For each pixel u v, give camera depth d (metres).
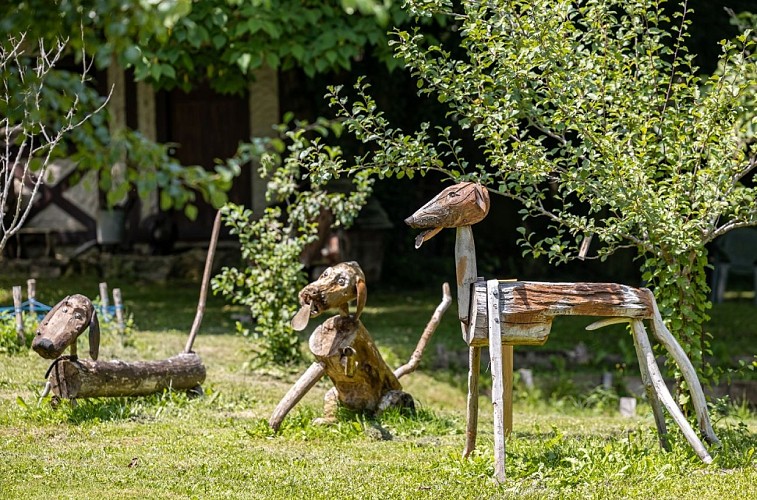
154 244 23.91
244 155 6.24
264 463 9.17
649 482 8.29
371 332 18.39
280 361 15.02
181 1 5.75
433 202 8.58
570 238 24.23
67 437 9.98
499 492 8.08
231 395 12.62
